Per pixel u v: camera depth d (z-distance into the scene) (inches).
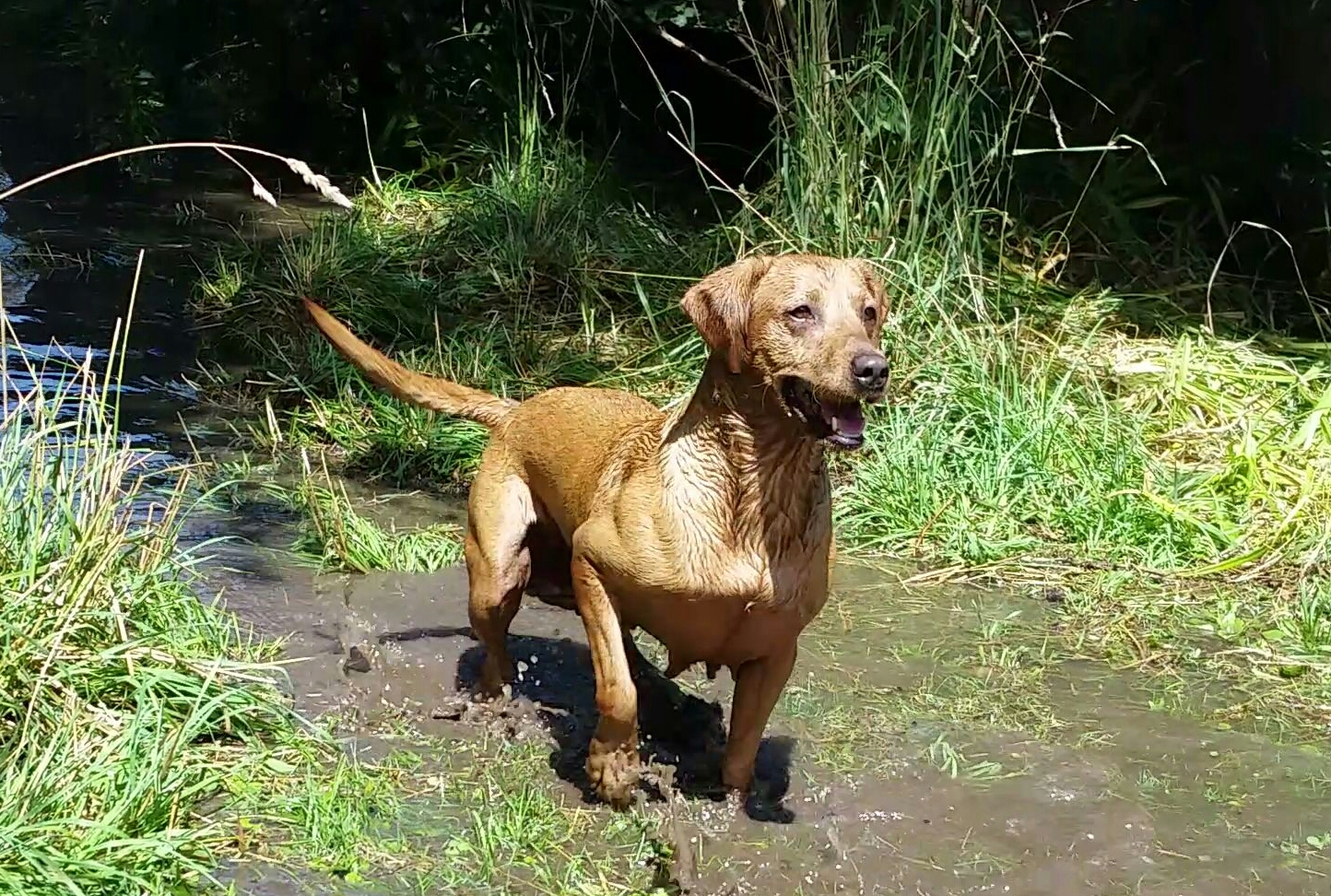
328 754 122.0
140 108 326.6
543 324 208.2
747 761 119.6
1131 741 132.0
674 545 114.5
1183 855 119.5
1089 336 195.0
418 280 219.6
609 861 114.7
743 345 113.2
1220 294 224.7
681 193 269.1
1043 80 257.8
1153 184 250.5
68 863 105.3
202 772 117.0
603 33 283.1
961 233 190.5
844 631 145.9
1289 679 142.2
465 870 112.4
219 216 274.4
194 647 127.1
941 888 114.3
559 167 246.8
